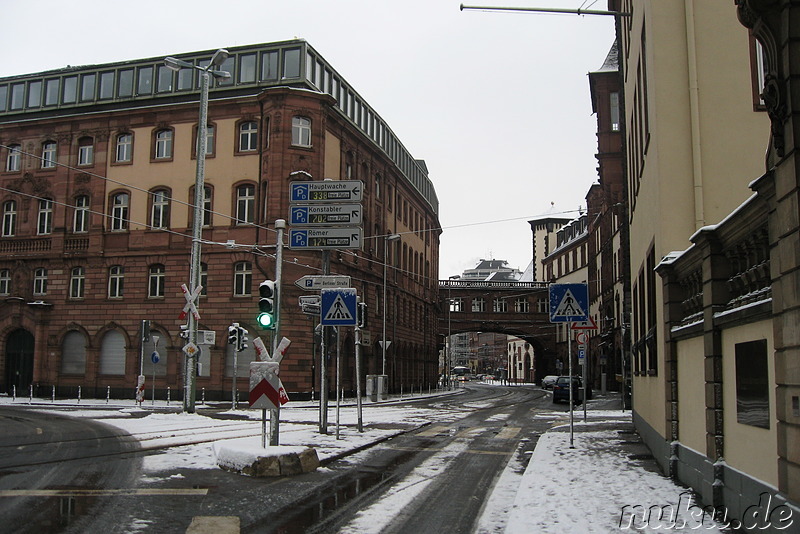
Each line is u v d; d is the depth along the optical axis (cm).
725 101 1179
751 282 704
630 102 1952
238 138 3903
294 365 3662
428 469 1212
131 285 3947
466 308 8688
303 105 3812
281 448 1151
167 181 3966
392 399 4316
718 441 792
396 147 5706
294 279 3716
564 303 1466
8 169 4262
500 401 4309
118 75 4241
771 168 582
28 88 4394
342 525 769
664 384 1083
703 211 1158
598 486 961
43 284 4116
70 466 1147
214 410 2852
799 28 522
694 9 1201
